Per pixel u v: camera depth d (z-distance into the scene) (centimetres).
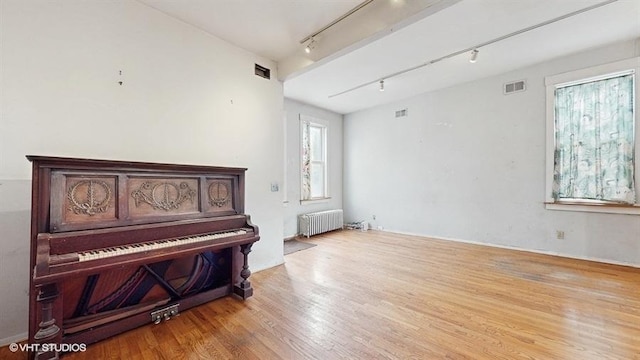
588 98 356
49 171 162
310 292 270
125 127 231
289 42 310
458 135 474
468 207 466
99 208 180
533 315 219
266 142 348
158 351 176
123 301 206
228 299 255
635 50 317
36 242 157
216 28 281
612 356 168
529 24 281
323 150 620
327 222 564
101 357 170
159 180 211
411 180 541
